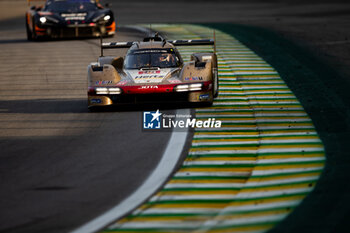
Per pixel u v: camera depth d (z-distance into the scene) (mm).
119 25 83125
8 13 115250
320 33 67000
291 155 24641
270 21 82250
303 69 46875
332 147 25672
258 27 73688
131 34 71250
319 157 24219
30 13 70562
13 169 24656
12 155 26906
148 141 27969
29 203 20438
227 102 36219
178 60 37531
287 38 63469
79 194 21125
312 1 128375
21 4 135000
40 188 22000
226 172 22734
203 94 33844
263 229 17203
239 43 60562
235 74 45344
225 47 58250
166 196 20422
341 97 36938
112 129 30906
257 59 51656
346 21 79875
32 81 48125
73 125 32406
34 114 36062
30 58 59031
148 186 21609
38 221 18750
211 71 34844
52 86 45781
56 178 23141
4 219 19047
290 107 34500
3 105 39469
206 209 19047
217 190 20766
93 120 33312
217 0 139250
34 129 32000
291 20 83375
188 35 67125
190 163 24094
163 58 37000
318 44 59094
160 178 22422
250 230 17156
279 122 30797
